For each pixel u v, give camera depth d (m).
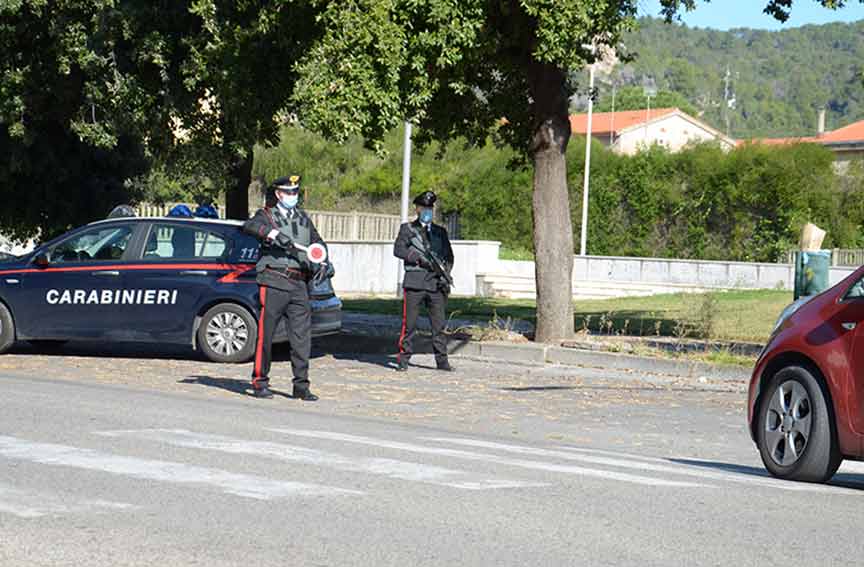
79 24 24.48
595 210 65.31
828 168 61.28
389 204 69.25
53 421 11.69
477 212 66.62
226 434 11.22
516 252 62.81
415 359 21.64
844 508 8.85
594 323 28.53
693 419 15.67
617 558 6.88
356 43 19.67
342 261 48.19
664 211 63.72
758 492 9.39
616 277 54.47
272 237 15.05
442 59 19.97
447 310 32.75
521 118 24.53
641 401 17.19
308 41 21.48
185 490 8.43
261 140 25.44
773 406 10.56
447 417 14.71
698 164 62.84
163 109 25.02
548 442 12.99
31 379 16.36
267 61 23.61
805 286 19.11
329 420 13.16
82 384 15.91
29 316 20.16
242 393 15.77
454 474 9.47
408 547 6.98
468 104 24.61
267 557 6.67
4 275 20.25
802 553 7.20
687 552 7.09
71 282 20.06
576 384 18.81
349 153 71.38
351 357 21.89
